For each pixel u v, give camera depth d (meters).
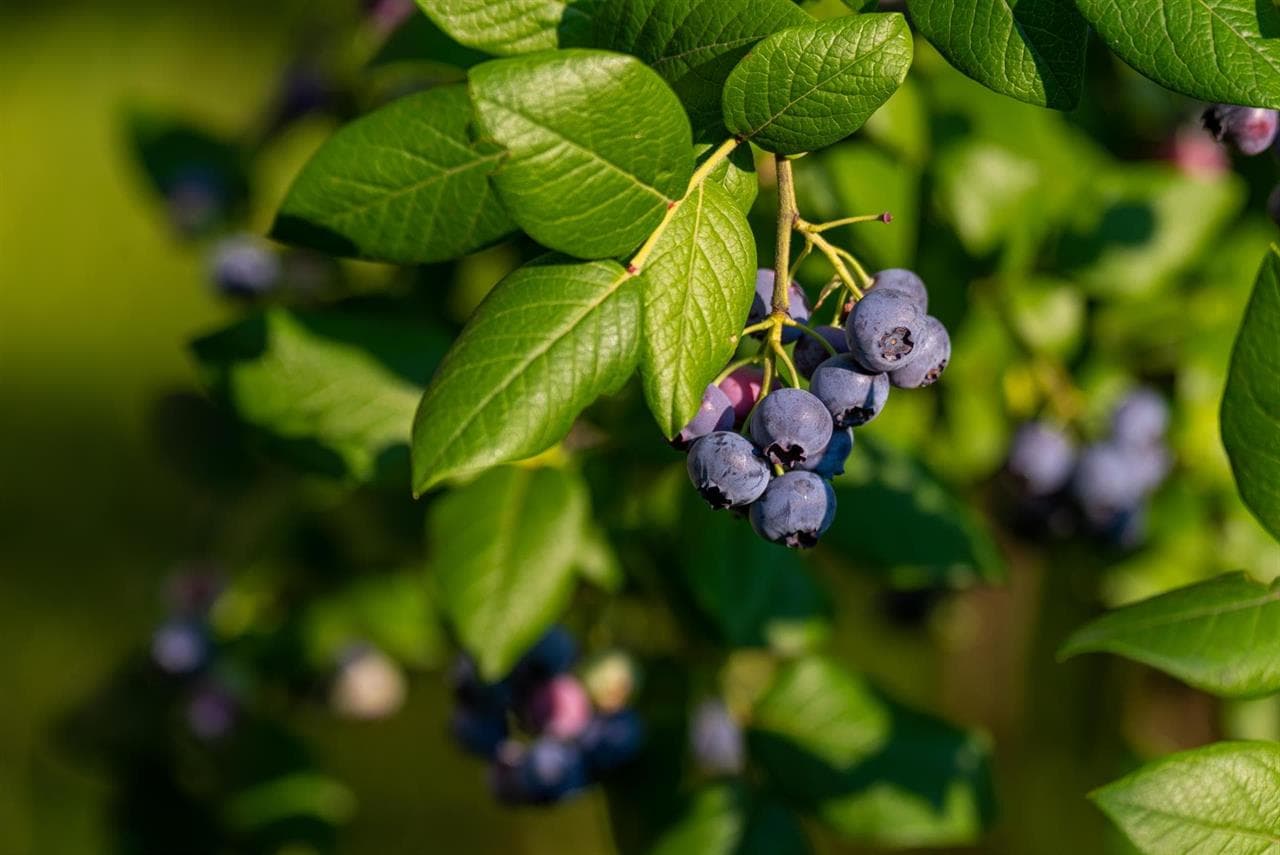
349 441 1.00
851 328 0.85
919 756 1.03
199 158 1.27
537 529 0.97
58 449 2.34
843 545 1.02
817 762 1.03
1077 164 1.09
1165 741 1.32
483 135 0.82
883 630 1.41
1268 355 0.85
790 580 1.03
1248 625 0.86
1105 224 1.06
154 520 2.24
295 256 1.22
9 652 2.10
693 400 0.84
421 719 2.00
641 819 1.04
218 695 1.21
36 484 2.30
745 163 0.85
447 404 0.83
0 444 2.34
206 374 1.00
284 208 0.90
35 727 1.89
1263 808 0.85
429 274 1.11
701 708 1.05
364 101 1.19
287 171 1.37
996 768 1.58
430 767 2.01
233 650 1.20
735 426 0.86
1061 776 1.35
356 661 1.18
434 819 1.98
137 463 2.31
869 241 1.02
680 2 0.85
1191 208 1.07
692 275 0.84
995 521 1.16
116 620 2.12
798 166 1.02
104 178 2.69
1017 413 1.09
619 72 0.83
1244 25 0.83
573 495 0.98
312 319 1.01
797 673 1.04
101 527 2.24
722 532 1.02
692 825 1.03
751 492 0.85
